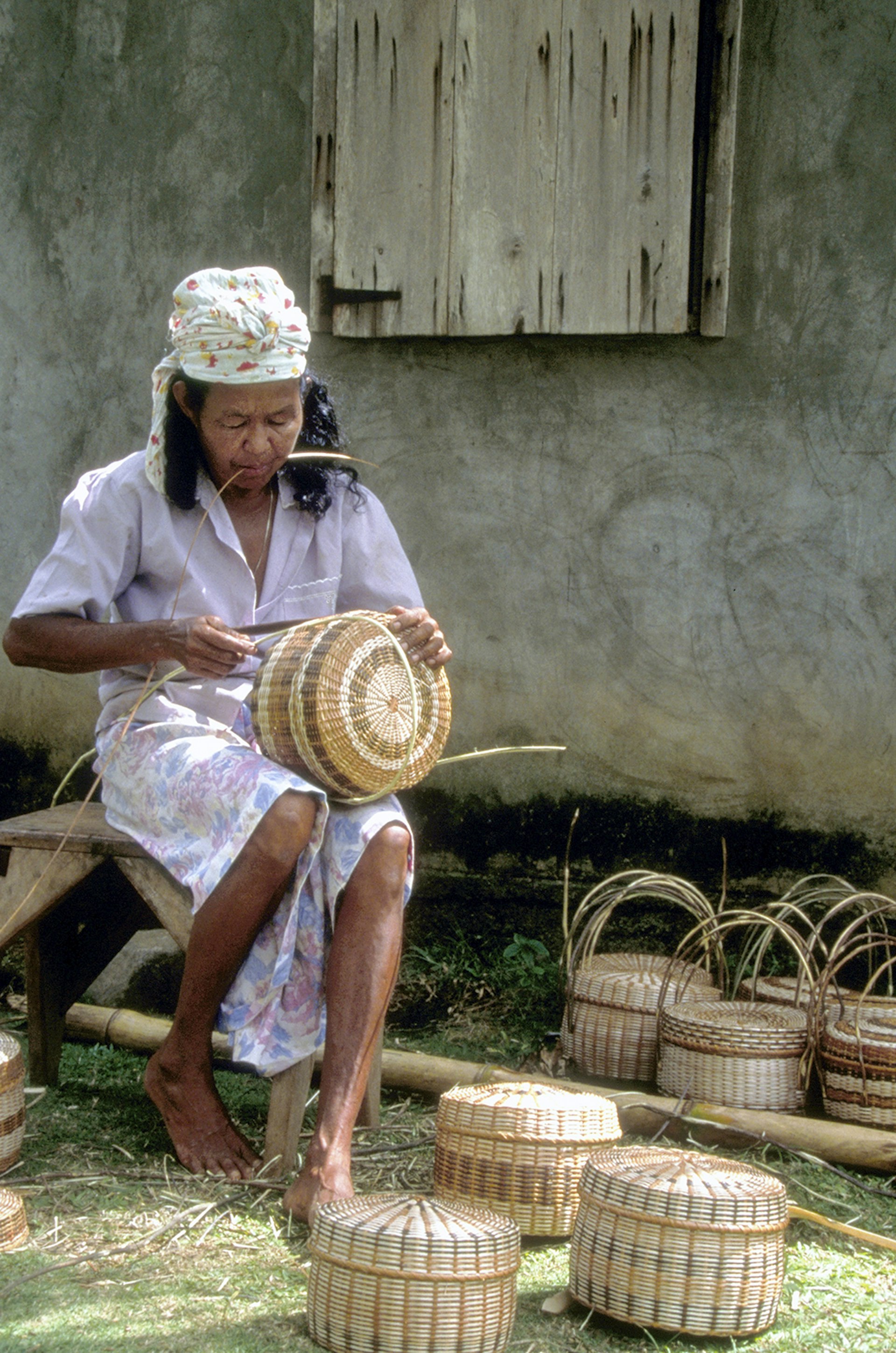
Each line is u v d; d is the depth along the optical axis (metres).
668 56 3.68
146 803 2.67
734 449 3.87
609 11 3.71
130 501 2.72
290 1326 1.99
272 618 2.85
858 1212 2.53
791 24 3.75
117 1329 1.96
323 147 3.99
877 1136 2.71
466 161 3.87
